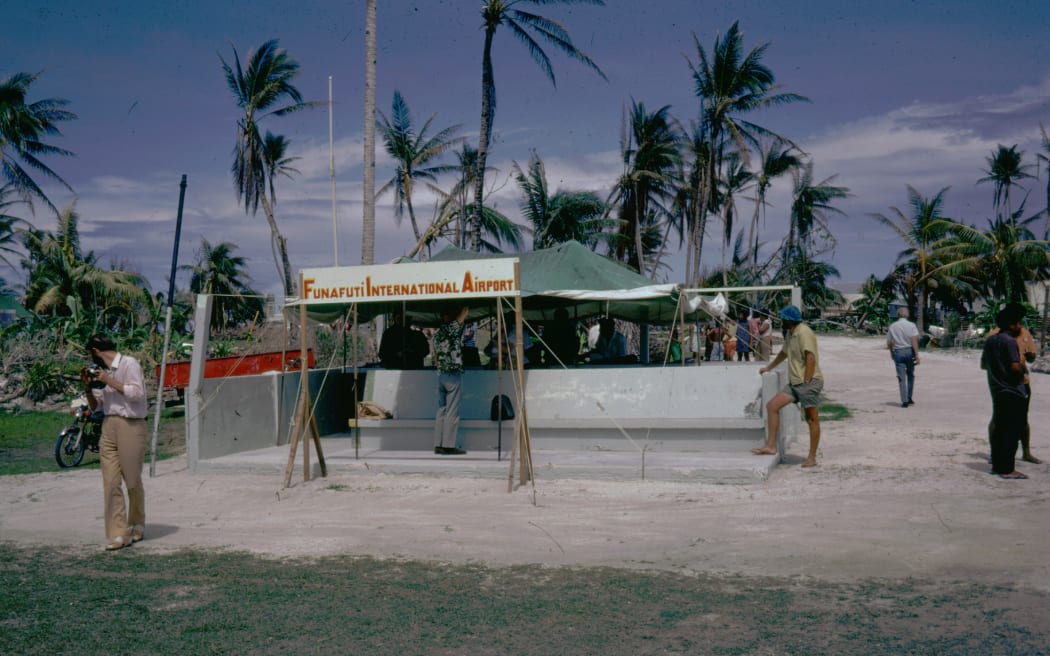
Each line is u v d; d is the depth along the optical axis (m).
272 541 6.87
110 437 6.71
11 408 18.67
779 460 9.90
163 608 5.11
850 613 4.75
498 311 9.42
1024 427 9.23
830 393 18.64
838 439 11.62
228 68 42.00
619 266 12.81
